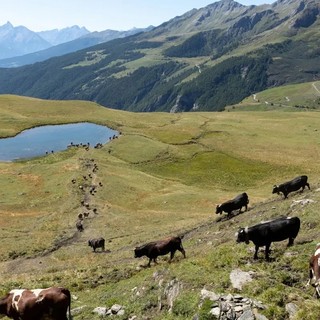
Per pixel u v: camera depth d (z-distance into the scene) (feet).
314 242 70.18
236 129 387.75
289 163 284.20
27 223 176.55
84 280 86.43
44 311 51.26
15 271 124.77
